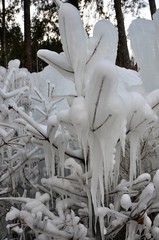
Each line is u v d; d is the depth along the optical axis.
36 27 13.28
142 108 1.35
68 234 1.56
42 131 1.51
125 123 1.28
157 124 1.91
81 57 1.49
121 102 1.26
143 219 1.55
